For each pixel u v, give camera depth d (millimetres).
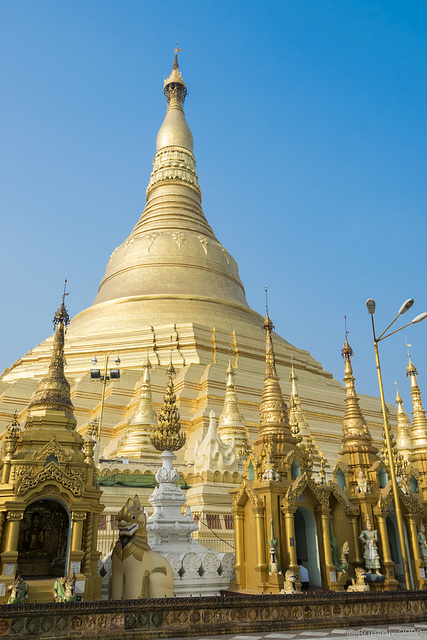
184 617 12578
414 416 34438
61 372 19562
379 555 20656
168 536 20516
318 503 20344
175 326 59719
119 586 15930
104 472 33438
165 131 85938
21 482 16000
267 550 19016
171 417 22359
